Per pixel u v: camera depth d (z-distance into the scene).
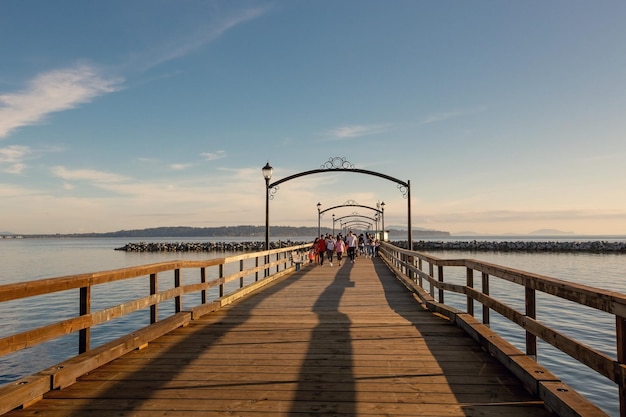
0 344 3.88
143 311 18.69
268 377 5.16
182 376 5.19
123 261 58.09
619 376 3.18
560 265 45.53
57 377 4.67
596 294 3.49
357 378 5.11
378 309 9.95
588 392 9.01
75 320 5.04
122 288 27.30
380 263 26.05
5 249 106.88
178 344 6.71
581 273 37.03
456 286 8.57
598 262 49.66
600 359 3.44
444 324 8.16
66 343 13.25
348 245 27.05
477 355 6.05
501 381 4.97
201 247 90.50
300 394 4.62
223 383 4.95
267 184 19.11
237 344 6.72
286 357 6.00
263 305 10.61
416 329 7.74
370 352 6.24
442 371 5.35
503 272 5.78
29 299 22.62
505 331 13.94
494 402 4.36
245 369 5.46
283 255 72.38
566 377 9.84
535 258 57.31
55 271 41.88
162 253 82.00
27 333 4.23
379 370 5.41
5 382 10.08
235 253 81.25
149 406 4.30
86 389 4.75
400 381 5.00
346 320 8.59
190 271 41.47
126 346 6.07
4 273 39.66
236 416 4.07
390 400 4.44
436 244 84.81
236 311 9.70
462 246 81.88
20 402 4.16
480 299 7.01
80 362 5.05
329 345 6.65
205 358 5.95
